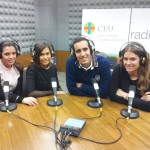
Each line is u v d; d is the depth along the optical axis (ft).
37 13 14.10
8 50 6.37
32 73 7.06
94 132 4.12
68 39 15.12
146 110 5.18
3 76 6.53
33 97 6.14
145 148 3.60
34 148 3.60
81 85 6.40
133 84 5.84
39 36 14.62
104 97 6.18
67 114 4.93
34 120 4.61
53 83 6.19
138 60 5.45
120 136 3.98
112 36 11.68
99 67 6.28
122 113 4.93
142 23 11.13
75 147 3.62
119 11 11.29
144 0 13.21
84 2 14.01
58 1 14.55
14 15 12.12
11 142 3.76
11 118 4.68
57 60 15.49
